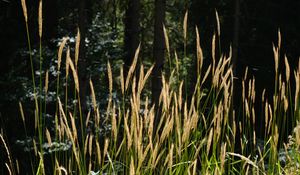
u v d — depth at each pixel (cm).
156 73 1257
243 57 1551
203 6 1638
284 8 1512
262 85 1511
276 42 1513
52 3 1452
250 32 1583
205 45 1614
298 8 1488
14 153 1148
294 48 1477
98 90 1332
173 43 1755
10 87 1243
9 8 1391
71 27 1526
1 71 1365
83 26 1313
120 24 2061
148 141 241
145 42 1844
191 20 1695
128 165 241
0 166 1131
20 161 1127
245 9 1510
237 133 852
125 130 244
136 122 233
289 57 1484
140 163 228
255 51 1555
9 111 1232
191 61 1773
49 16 1450
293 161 269
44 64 1283
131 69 233
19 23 1410
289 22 1508
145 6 1834
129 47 1700
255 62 1545
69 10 1541
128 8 1723
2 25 1371
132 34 1576
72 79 1262
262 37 1551
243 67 1547
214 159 248
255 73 1524
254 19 1535
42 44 1388
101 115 1132
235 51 1461
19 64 1365
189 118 243
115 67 1505
